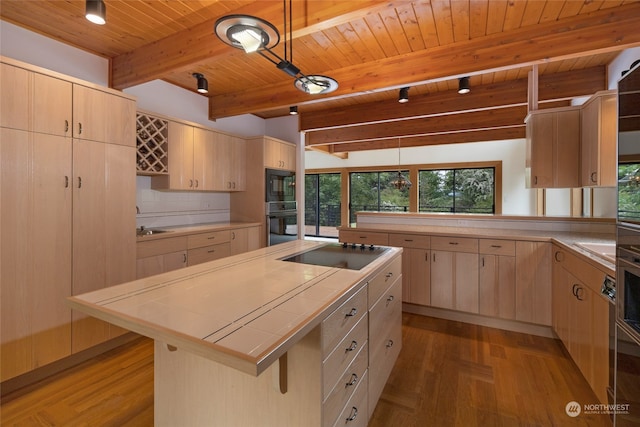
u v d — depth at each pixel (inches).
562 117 110.3
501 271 111.6
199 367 50.3
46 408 70.7
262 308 42.6
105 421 66.6
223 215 174.2
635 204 46.3
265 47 53.4
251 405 46.6
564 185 110.2
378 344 69.5
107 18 90.8
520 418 67.4
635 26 80.4
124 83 112.4
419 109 153.3
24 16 90.0
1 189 73.7
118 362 90.9
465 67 100.2
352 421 54.9
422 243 124.6
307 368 42.9
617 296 52.5
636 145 45.9
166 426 53.9
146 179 135.5
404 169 304.3
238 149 168.4
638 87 45.3
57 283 84.0
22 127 76.8
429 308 126.8
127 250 101.0
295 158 194.1
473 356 93.9
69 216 86.4
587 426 64.7
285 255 78.9
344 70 120.8
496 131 222.4
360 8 68.8
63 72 104.2
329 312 43.8
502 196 267.6
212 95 158.9
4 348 74.5
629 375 49.4
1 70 73.2
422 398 74.4
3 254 74.2
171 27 96.2
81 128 88.8
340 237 141.5
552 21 88.5
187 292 49.5
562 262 94.1
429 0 79.3
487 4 81.0
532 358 92.4
